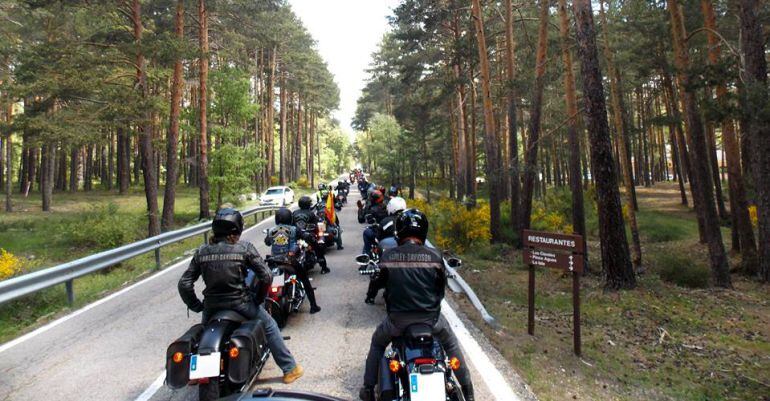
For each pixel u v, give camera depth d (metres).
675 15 13.88
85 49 17.39
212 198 25.27
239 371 3.94
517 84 16.73
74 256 15.38
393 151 44.00
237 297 4.31
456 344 3.85
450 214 16.45
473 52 23.31
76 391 4.79
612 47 21.44
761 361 7.29
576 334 6.44
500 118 30.36
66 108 17.97
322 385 4.77
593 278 13.23
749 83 10.45
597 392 5.23
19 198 35.91
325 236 11.80
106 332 6.64
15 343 6.23
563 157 47.03
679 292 11.81
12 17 24.06
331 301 8.09
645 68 21.59
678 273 13.30
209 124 24.48
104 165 49.94
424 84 33.03
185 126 23.44
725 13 17.88
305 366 5.27
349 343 6.00
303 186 61.84
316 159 98.19
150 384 4.95
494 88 29.45
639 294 10.77
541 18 16.00
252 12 26.86
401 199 6.58
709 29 12.82
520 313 8.74
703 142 13.48
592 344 7.43
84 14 20.66
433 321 3.63
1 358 5.70
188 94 42.06
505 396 4.45
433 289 3.67
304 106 61.00
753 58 10.98
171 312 7.60
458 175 33.06
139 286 9.53
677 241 22.19
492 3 21.52
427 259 3.69
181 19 19.83
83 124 16.98
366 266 5.76
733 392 6.17
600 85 11.04
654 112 44.12
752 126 12.27
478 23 17.53
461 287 7.77
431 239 17.02
